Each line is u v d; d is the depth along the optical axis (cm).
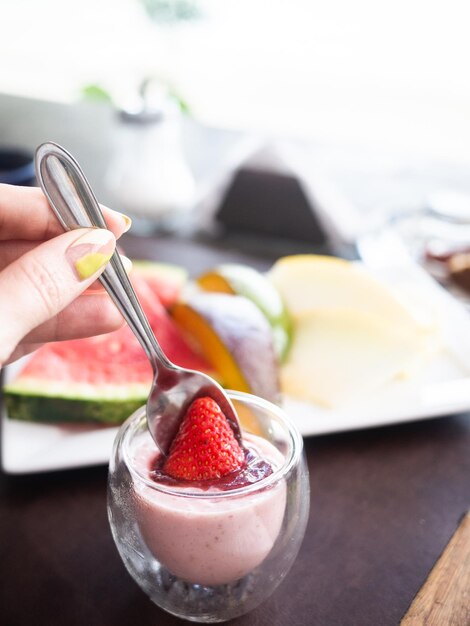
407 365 45
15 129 83
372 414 41
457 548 32
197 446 28
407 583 31
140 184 63
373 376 44
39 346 36
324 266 51
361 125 93
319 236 62
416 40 99
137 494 27
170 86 87
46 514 35
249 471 28
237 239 63
